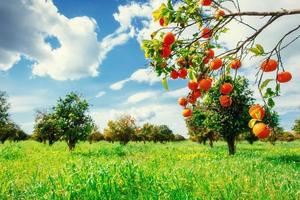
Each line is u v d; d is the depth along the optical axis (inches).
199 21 101.6
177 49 104.5
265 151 1203.2
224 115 820.6
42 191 305.1
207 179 360.5
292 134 2918.3
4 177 414.3
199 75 102.8
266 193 308.2
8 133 2367.1
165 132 2982.3
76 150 1095.0
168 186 315.6
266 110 88.8
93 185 288.5
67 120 1050.7
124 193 308.5
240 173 426.9
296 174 428.5
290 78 89.6
